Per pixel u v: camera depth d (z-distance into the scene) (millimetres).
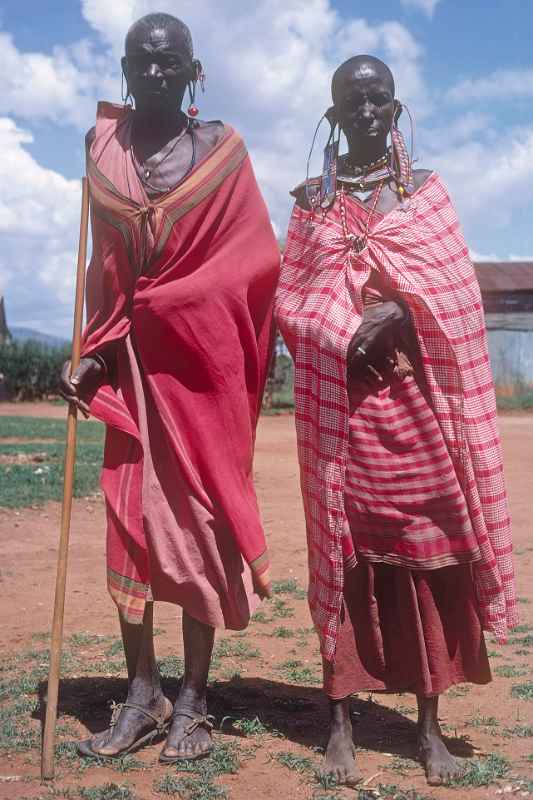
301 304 4113
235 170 4148
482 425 3947
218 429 4066
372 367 3881
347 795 3613
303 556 8445
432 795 3592
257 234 4203
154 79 4062
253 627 6219
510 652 5668
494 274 37844
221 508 4039
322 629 3900
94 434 21297
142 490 4023
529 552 8445
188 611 4020
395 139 4070
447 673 3857
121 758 3955
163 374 4086
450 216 4074
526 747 4121
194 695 4086
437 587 3885
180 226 4062
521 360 36344
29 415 31344
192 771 3816
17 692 4816
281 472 14719
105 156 4168
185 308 4012
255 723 4328
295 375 4059
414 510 3838
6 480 12156
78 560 8242
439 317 3865
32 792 3600
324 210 4070
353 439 3904
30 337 45219
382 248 3947
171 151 4160
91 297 4281
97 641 5840
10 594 7055
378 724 4469
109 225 4113
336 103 4102
